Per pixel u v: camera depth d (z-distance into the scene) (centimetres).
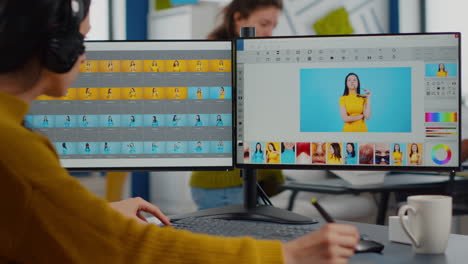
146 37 471
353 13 514
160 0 461
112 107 136
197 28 435
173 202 429
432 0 548
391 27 540
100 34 469
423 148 127
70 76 75
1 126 62
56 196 60
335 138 129
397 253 97
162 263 61
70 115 136
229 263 62
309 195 327
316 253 64
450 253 97
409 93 126
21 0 65
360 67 128
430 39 126
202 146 136
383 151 128
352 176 245
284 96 131
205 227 115
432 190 249
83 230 60
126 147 137
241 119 133
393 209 289
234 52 133
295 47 130
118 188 290
